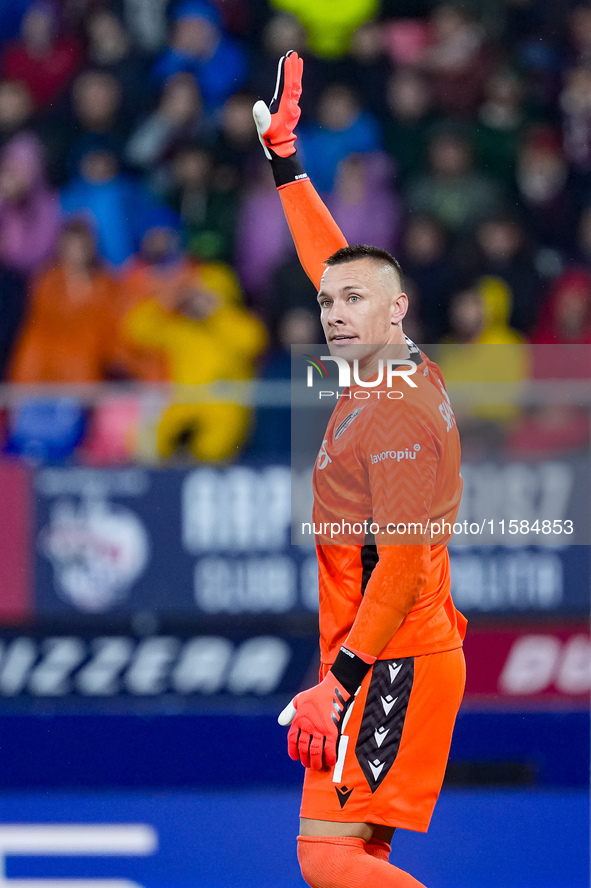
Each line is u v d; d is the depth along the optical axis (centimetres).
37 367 2247
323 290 948
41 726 1694
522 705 1709
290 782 1686
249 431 2044
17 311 2384
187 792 1683
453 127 2484
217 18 2594
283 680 1728
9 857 1639
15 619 1725
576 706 1709
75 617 1727
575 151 2525
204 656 1731
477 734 1697
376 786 918
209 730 1695
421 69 2534
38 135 2509
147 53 2577
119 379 2262
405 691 924
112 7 2584
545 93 2564
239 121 2459
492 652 1719
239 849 1645
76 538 1734
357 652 886
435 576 950
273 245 2372
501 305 2283
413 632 929
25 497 1736
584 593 1709
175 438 2066
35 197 2441
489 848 1641
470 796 1661
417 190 2425
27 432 2161
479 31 2578
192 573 1730
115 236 2392
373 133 2480
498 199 2438
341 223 2378
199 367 2228
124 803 1666
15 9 2578
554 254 2450
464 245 2317
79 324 2250
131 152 2481
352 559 934
